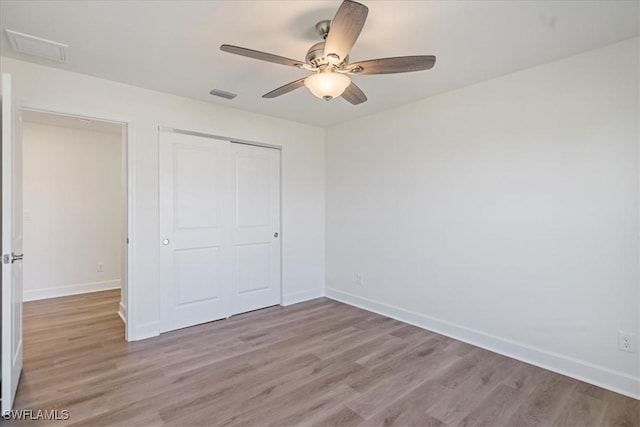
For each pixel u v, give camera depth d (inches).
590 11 72.9
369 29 80.0
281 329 130.3
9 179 77.0
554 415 77.8
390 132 143.3
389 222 144.5
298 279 167.6
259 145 152.9
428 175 129.3
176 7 71.9
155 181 122.8
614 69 87.0
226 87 118.3
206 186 136.3
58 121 161.0
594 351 91.1
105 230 187.5
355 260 160.7
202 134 133.6
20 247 92.5
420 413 78.2
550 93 97.9
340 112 148.0
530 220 102.5
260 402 82.0
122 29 80.7
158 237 123.8
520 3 70.1
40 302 163.2
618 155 86.8
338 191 169.0
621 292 86.8
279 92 88.4
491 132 110.8
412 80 111.3
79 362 101.6
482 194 113.5
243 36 84.0
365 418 76.3
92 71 104.7
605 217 89.0
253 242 152.7
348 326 133.6
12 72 96.0
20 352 92.4
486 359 105.1
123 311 138.1
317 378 93.4
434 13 73.7
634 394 84.8
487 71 104.2
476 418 76.6
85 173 181.0
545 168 99.1
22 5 70.9
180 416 76.3
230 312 144.8
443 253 125.2
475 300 116.1
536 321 101.7
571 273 94.9
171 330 128.0
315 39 85.3
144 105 119.6
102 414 76.5
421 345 115.5
